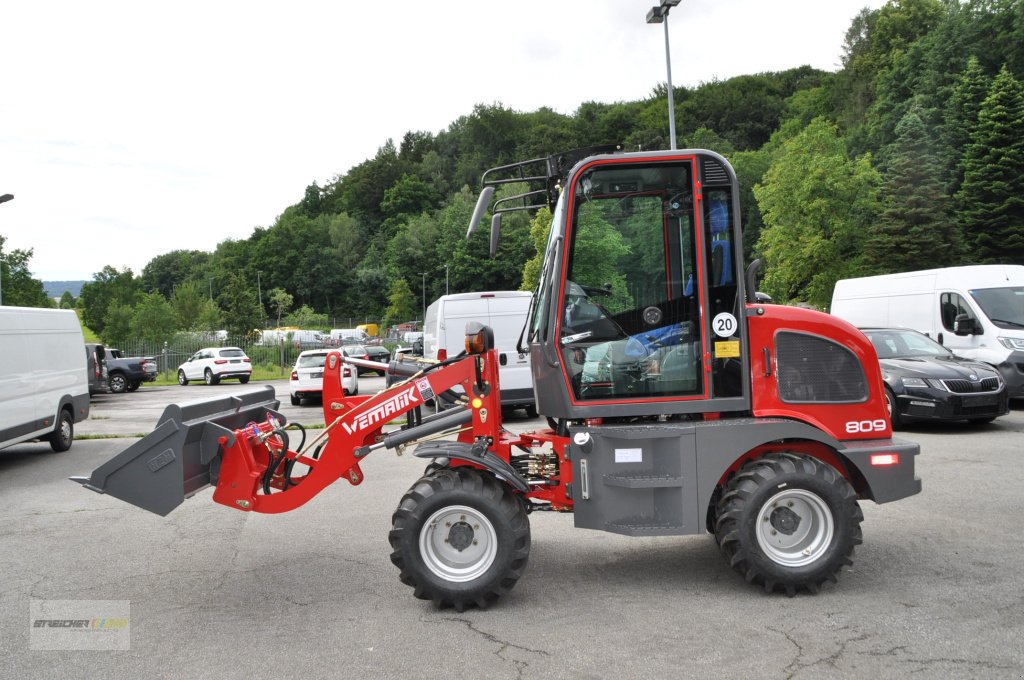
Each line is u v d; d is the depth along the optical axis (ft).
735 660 12.94
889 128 175.52
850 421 16.99
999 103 131.54
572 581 17.52
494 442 17.25
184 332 152.46
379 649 13.96
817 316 17.12
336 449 17.65
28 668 13.58
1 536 23.62
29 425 39.01
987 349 43.39
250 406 20.20
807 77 383.24
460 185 504.02
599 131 389.19
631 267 16.93
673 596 16.26
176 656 13.94
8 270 167.94
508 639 14.21
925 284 48.08
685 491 16.16
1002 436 35.04
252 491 17.69
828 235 132.98
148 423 58.03
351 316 410.11
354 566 19.43
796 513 16.17
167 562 20.31
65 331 44.06
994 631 13.83
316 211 583.17
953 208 134.72
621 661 13.05
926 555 18.39
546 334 17.10
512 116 517.96
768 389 16.83
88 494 30.45
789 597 15.92
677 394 16.88
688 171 16.81
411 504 15.89
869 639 13.65
